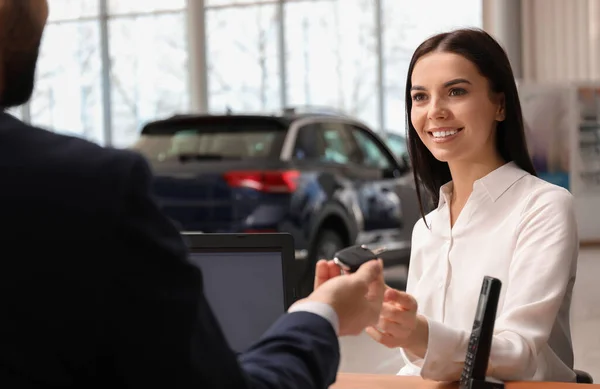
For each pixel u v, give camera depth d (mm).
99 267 875
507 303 2092
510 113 2244
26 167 908
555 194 2158
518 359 1948
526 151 2275
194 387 910
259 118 6973
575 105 11883
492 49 2211
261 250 1707
